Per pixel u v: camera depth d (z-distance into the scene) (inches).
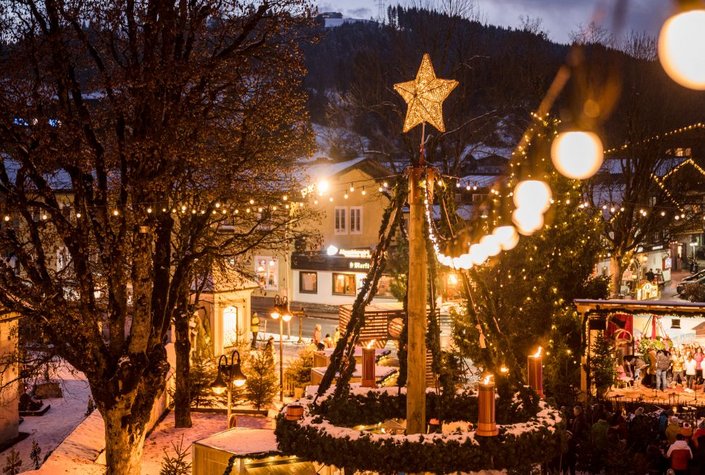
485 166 2156.7
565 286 995.9
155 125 686.5
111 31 689.0
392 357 1235.9
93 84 695.1
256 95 755.4
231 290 1304.1
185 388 929.5
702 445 729.0
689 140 1581.0
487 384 296.8
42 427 989.8
